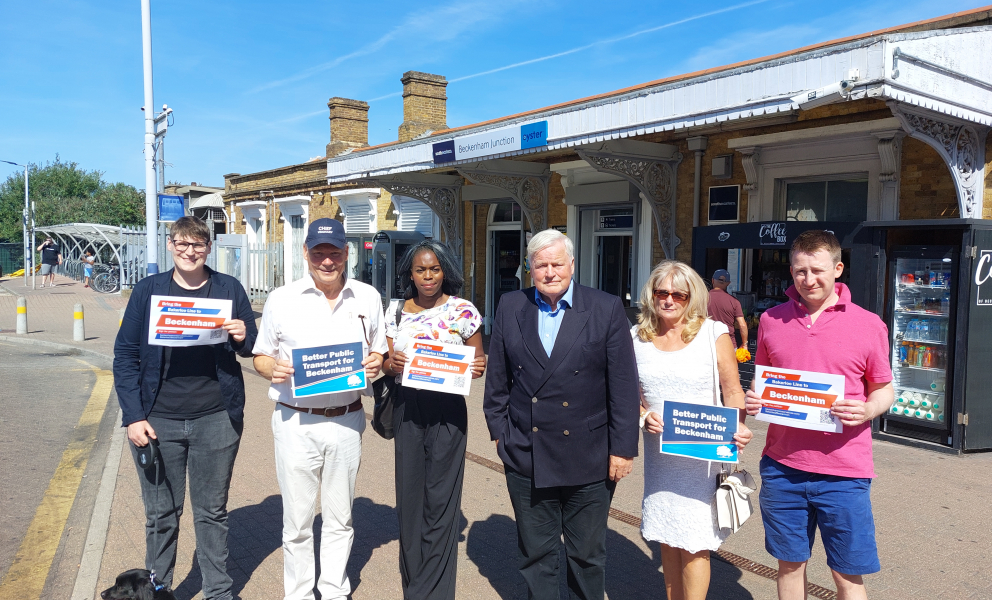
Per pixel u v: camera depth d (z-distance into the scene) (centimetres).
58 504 540
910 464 608
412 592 349
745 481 307
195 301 326
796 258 292
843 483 287
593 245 1211
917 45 571
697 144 965
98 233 2841
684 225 1009
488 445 674
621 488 547
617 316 312
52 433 748
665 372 311
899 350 689
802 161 867
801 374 287
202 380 337
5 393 940
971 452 643
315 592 388
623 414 308
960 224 623
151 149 1328
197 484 342
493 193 1330
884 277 686
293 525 340
